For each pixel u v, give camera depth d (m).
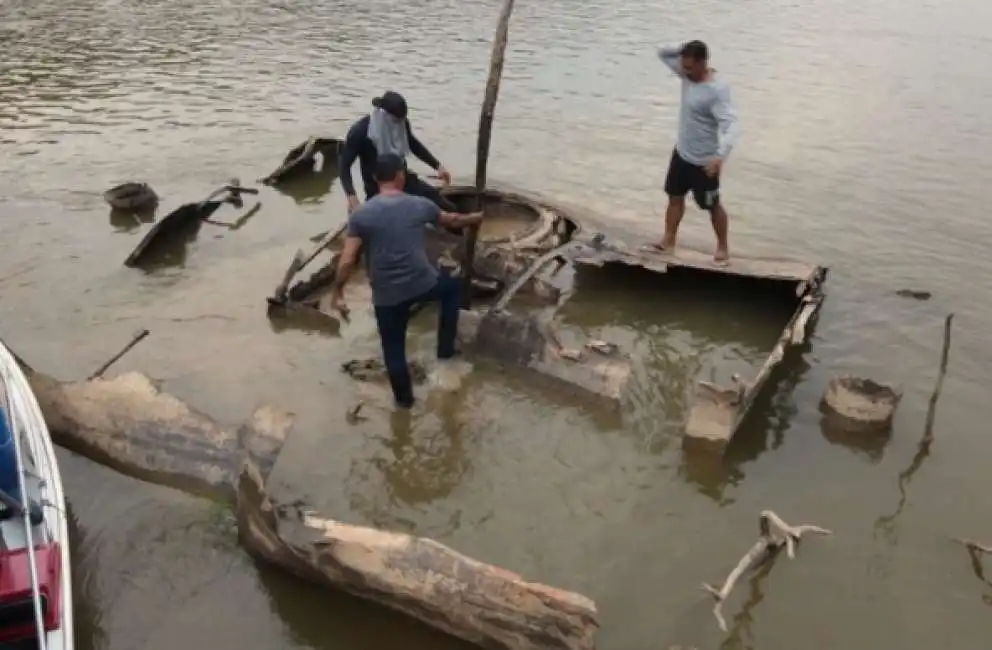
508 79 14.59
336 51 16.09
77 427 6.25
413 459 6.28
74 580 5.23
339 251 9.20
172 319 7.98
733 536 5.62
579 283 8.76
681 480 6.10
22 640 4.21
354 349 7.60
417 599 4.82
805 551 5.48
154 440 6.10
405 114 8.18
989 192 10.68
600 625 4.96
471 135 12.37
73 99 13.54
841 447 6.42
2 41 16.59
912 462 6.27
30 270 8.72
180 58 15.66
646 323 8.06
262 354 7.48
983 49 16.50
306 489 5.98
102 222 9.77
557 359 7.08
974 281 8.70
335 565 4.98
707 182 7.90
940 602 5.15
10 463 4.94
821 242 9.46
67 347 7.50
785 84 14.52
